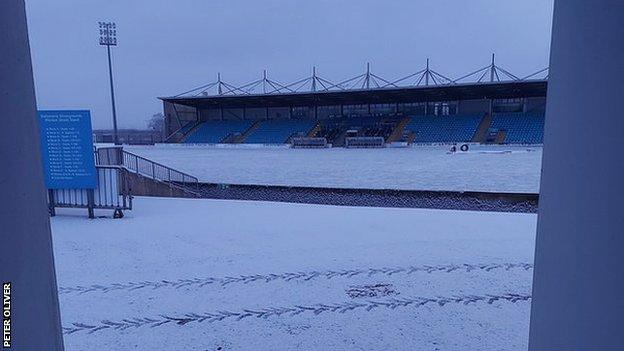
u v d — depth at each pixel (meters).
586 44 1.61
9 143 1.51
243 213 9.26
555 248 1.82
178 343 3.50
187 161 35.56
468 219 8.34
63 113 8.14
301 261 5.68
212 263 5.62
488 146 46.09
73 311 4.14
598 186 1.56
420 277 5.01
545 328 1.91
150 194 15.57
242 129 65.06
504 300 4.31
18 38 1.56
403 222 8.10
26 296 1.59
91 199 8.59
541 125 50.12
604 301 1.55
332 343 3.47
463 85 46.88
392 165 29.50
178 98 61.84
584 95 1.62
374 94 54.03
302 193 18.69
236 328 3.76
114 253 6.11
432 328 3.71
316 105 65.31
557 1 1.81
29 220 1.61
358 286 4.75
